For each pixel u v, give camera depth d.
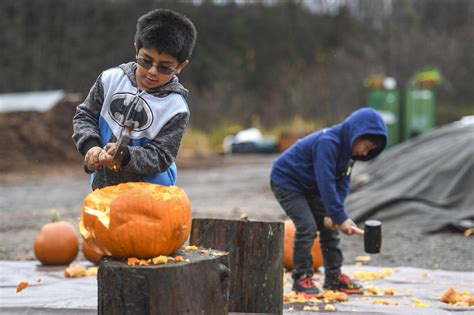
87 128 7.67
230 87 91.69
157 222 7.00
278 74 100.56
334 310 9.75
